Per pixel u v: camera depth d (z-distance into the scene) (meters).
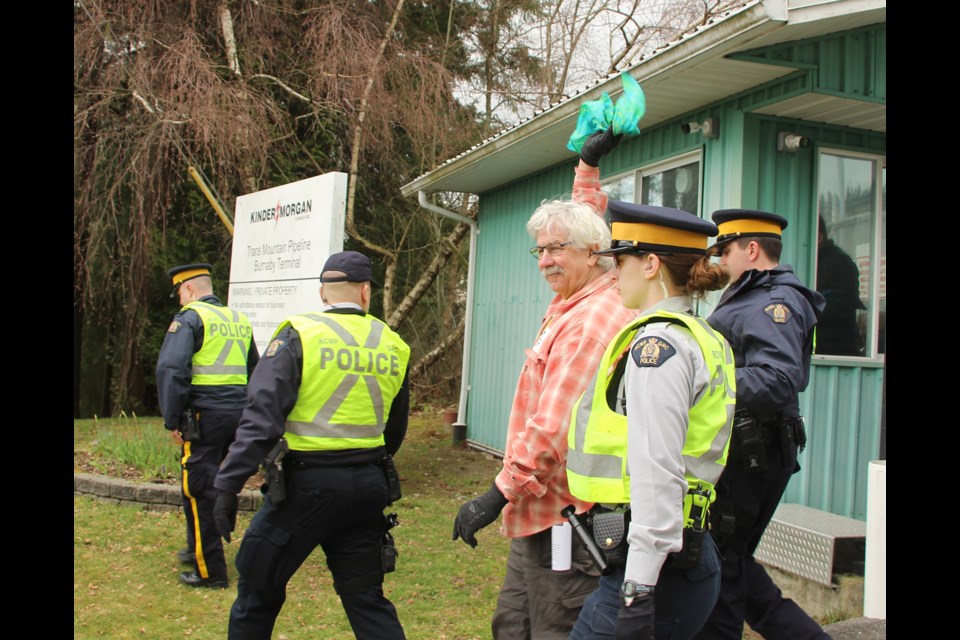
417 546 5.66
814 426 5.43
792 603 3.10
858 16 4.43
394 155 13.15
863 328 5.68
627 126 2.93
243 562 3.16
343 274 3.40
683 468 1.92
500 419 9.18
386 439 3.54
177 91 9.49
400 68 11.80
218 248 12.98
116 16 9.97
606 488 2.08
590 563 2.53
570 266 2.73
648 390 1.93
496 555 5.48
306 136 13.25
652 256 2.17
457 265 14.67
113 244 11.28
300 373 3.14
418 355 14.77
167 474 6.77
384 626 3.24
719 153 5.61
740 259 3.17
